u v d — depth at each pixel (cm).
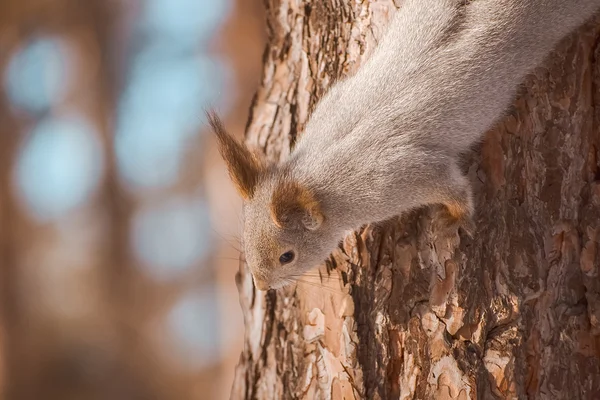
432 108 230
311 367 233
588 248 231
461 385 229
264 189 232
